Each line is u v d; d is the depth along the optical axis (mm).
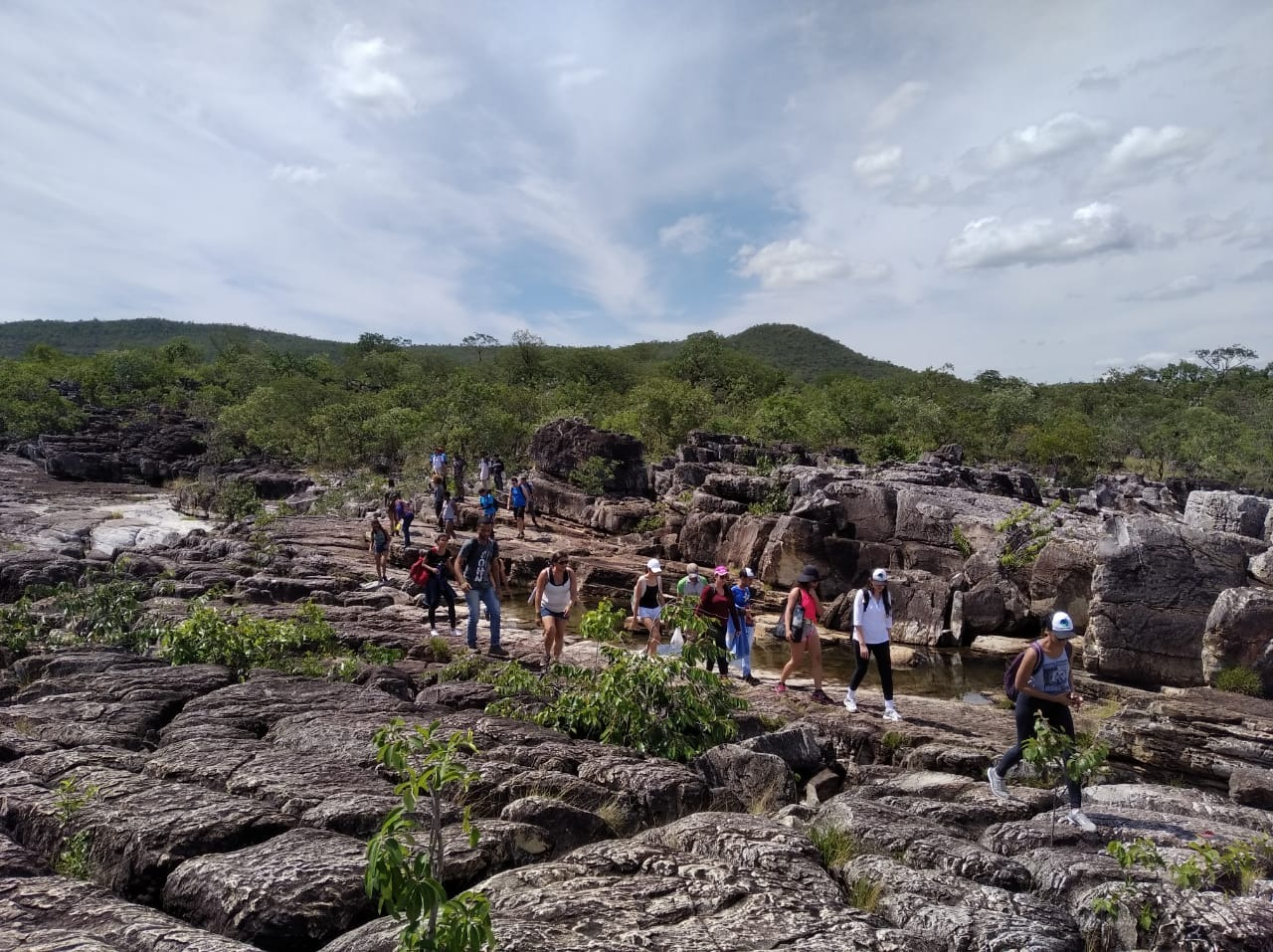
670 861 5047
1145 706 10273
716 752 7922
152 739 8008
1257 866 5484
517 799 6191
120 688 9266
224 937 3955
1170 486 41156
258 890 4359
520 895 4516
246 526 27016
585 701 8914
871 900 5008
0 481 40375
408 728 7754
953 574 19891
